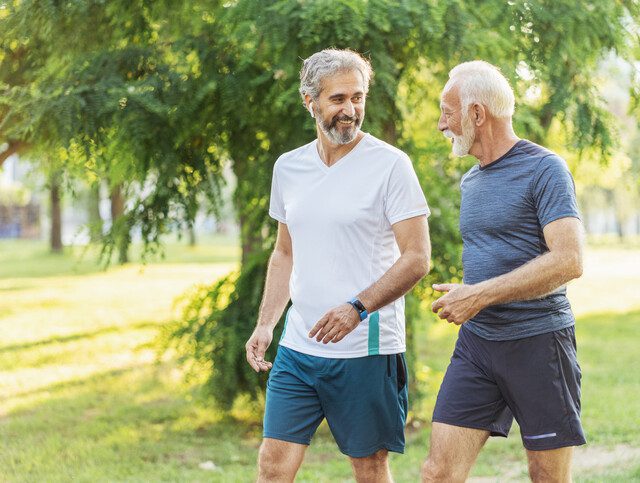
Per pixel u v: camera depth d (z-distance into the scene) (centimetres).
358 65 307
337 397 317
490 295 275
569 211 278
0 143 720
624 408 702
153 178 619
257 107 597
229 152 630
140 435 658
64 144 559
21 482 523
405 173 309
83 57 595
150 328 1318
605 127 632
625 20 607
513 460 562
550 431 291
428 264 308
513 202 290
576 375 297
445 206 618
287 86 562
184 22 614
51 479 529
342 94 303
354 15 519
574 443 292
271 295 348
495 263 294
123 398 802
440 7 523
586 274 2495
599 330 1284
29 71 636
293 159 328
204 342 642
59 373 939
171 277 2325
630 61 618
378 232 313
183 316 685
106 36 607
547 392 290
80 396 811
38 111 555
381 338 315
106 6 577
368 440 318
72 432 673
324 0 518
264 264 636
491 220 295
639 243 4638
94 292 1928
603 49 614
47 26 570
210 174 637
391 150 313
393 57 576
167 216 627
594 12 586
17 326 1355
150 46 604
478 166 309
